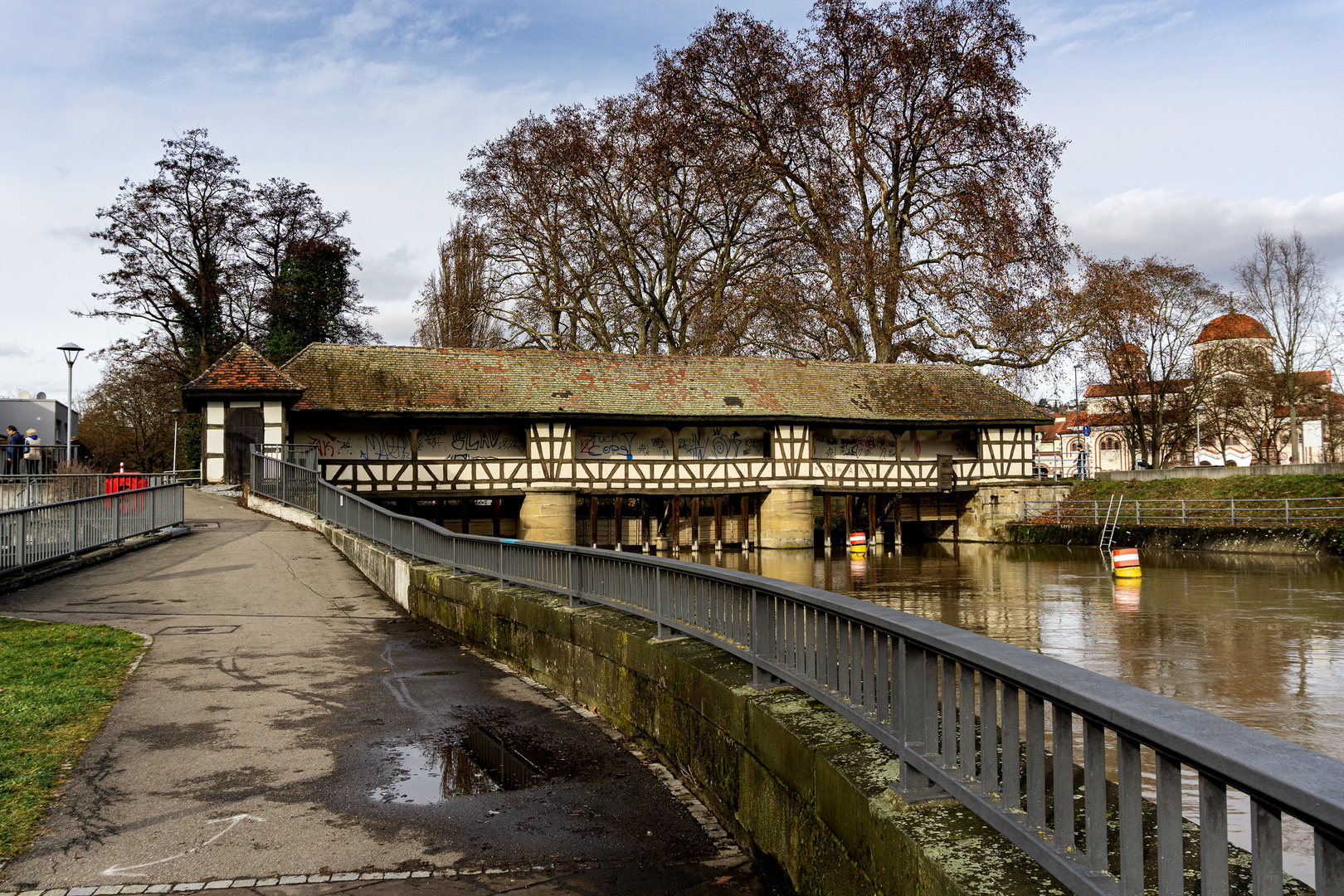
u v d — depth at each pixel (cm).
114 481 2145
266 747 647
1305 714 930
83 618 1156
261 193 4416
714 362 3669
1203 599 1866
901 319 4044
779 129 3744
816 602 424
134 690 802
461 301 4138
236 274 4247
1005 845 292
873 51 3666
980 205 3572
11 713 699
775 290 3703
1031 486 3906
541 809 533
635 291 4228
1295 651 1273
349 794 554
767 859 446
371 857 464
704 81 3784
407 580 1273
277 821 511
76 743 645
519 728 701
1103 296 3856
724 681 518
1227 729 202
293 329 4547
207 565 1596
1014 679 270
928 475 3784
